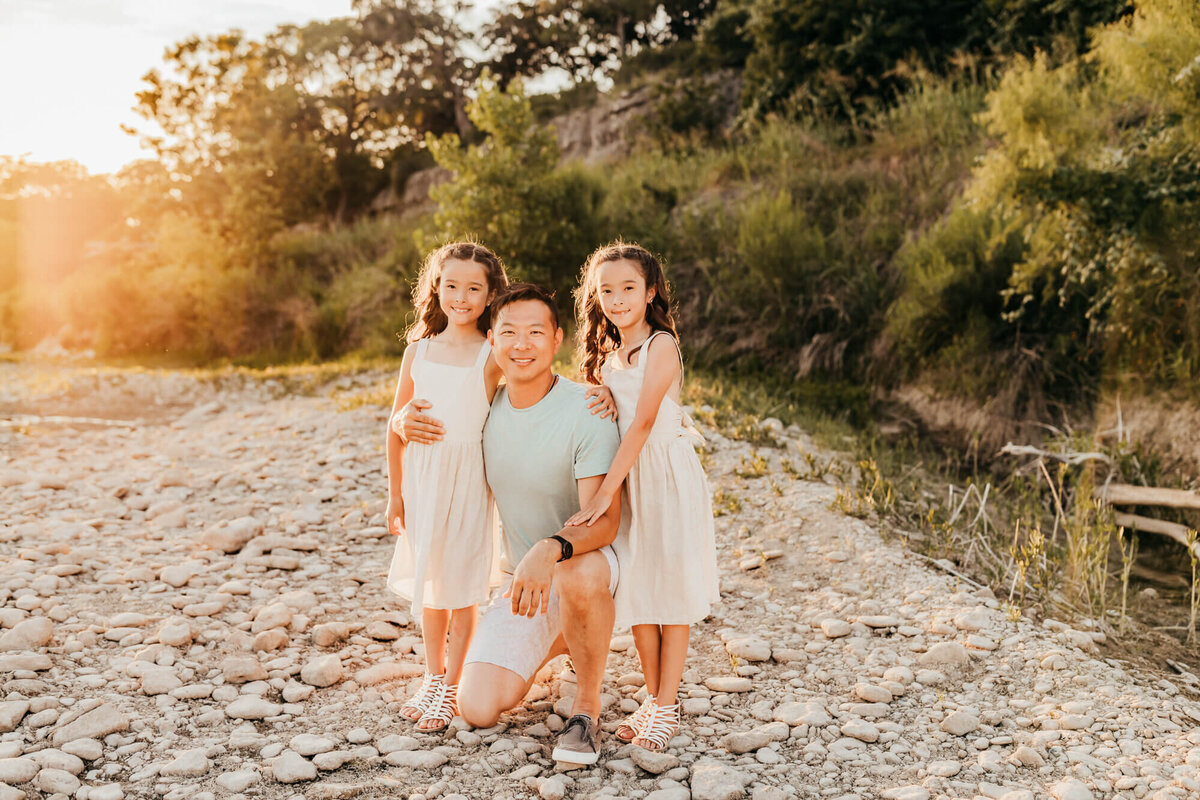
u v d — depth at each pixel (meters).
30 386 12.26
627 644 3.62
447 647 3.26
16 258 31.48
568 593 2.66
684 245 10.84
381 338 14.45
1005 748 2.76
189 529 5.07
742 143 14.73
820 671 3.36
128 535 4.87
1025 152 6.48
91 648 3.37
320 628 3.56
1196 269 5.81
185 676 3.18
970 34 12.51
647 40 29.25
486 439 2.93
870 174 10.86
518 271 11.27
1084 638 3.58
